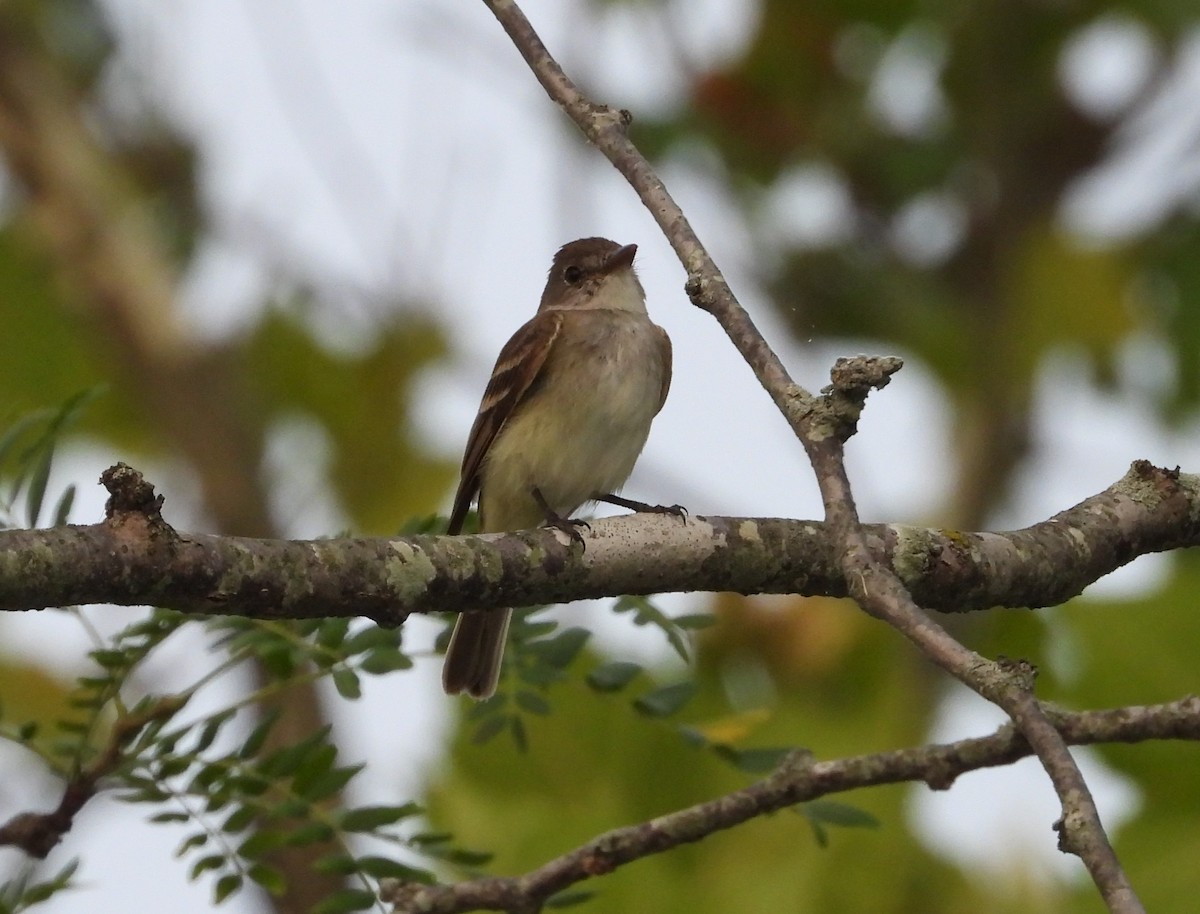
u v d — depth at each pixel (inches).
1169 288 553.3
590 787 424.2
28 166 585.9
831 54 543.5
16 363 585.9
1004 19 546.3
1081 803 205.0
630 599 315.6
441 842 310.8
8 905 284.5
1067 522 318.3
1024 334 547.2
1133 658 405.1
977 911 416.5
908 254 556.1
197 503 561.0
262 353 573.3
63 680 451.8
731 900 412.5
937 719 458.3
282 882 300.4
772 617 456.1
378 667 299.6
